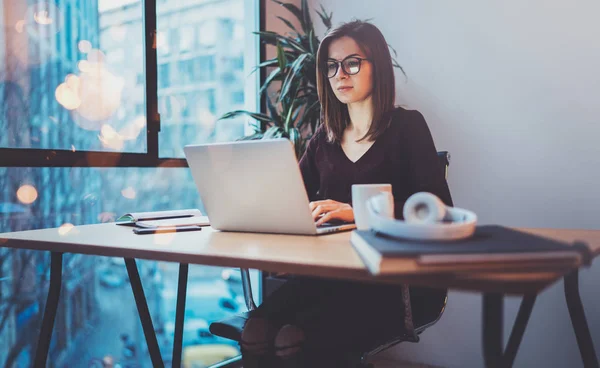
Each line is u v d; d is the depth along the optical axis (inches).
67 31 82.4
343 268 32.9
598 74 88.5
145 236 50.4
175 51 101.5
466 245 31.2
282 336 44.1
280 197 47.3
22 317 78.5
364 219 45.6
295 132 96.8
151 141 95.0
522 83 95.1
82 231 55.6
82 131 84.7
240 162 48.1
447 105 102.9
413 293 53.4
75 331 85.1
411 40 106.7
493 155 98.3
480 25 99.0
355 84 61.5
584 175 90.0
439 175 59.2
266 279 103.2
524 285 27.0
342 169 65.3
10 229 75.9
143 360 96.5
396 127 62.8
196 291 105.1
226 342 109.0
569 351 91.2
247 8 118.8
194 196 105.3
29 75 77.3
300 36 105.9
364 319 48.4
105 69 88.1
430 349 105.0
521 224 95.7
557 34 91.8
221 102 112.6
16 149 73.7
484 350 28.3
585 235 48.6
